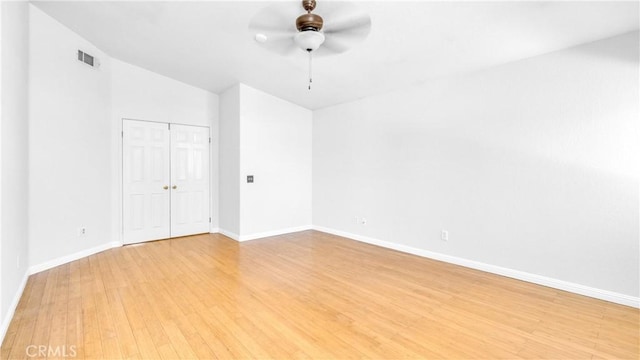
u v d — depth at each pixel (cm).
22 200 278
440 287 290
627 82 245
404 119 412
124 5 291
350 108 490
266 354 186
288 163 530
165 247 432
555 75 282
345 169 500
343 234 505
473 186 342
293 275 322
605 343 197
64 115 350
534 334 208
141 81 448
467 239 349
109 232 424
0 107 204
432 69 350
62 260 350
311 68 384
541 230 293
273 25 302
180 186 493
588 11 223
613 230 254
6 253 217
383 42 301
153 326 216
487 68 328
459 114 353
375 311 242
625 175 247
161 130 470
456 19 253
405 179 412
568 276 278
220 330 212
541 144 291
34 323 219
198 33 329
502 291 280
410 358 182
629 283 247
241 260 374
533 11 230
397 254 404
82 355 183
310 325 220
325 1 247
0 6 204
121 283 296
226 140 505
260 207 494
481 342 199
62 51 345
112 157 426
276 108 511
